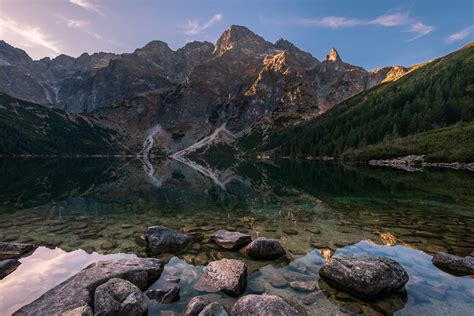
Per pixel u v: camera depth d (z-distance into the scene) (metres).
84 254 11.79
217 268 9.55
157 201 26.89
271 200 27.45
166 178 54.78
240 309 7.17
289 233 15.41
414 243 13.50
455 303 7.98
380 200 26.89
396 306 7.86
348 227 16.72
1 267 10.02
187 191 34.69
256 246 11.62
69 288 7.95
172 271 10.20
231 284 8.65
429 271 10.07
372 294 8.12
